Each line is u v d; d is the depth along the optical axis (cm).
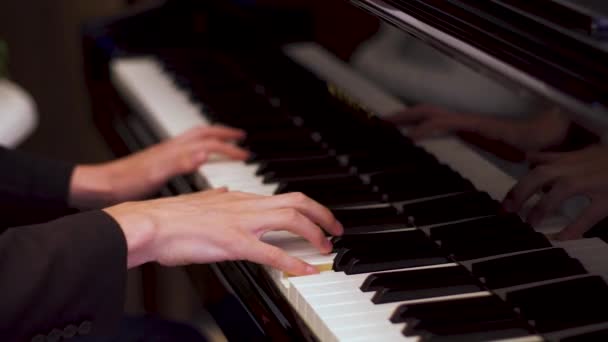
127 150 226
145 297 293
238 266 175
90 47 256
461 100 171
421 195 176
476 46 164
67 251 164
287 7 208
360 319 156
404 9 173
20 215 206
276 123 204
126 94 234
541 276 159
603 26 158
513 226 165
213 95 217
